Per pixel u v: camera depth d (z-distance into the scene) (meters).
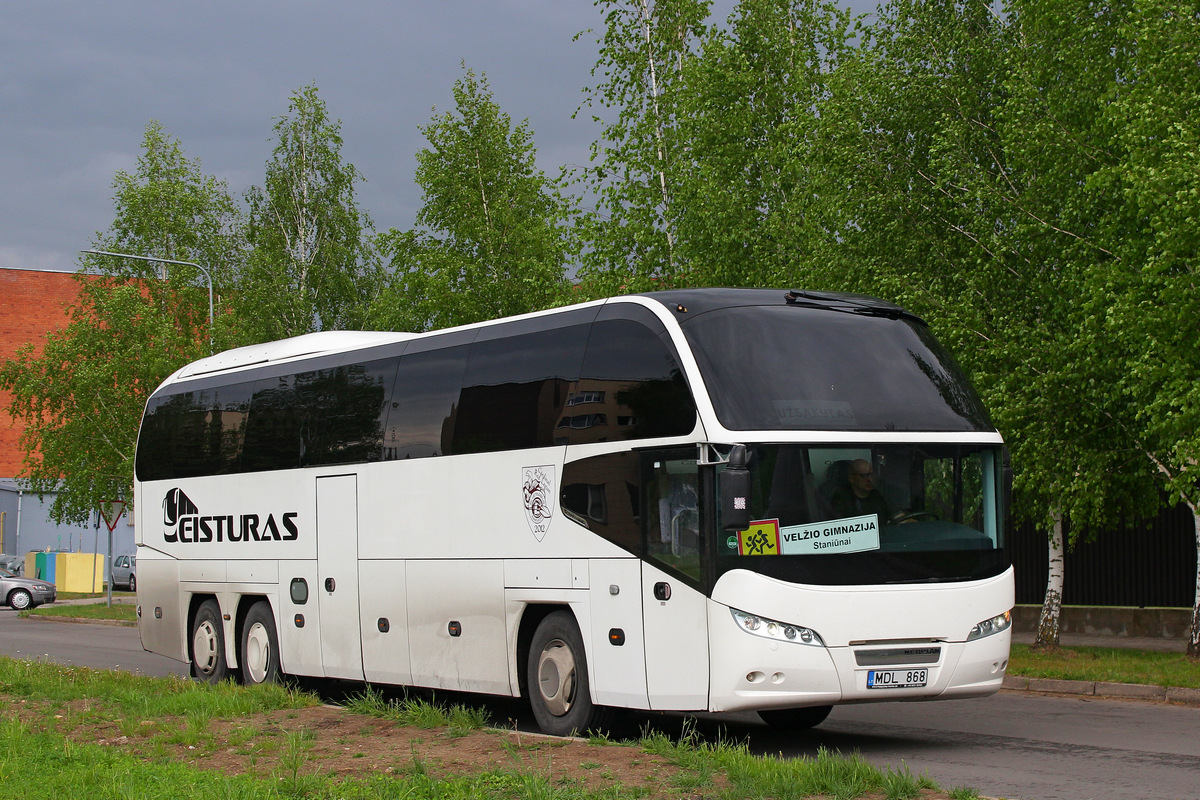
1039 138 19.12
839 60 28.92
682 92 28.56
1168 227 15.88
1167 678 15.70
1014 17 22.02
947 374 11.48
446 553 13.21
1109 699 15.45
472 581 12.84
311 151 51.06
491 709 14.84
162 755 10.45
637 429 11.11
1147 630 22.75
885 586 10.45
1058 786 9.13
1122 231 18.39
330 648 14.95
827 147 22.25
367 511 14.45
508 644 12.38
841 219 22.12
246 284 49.38
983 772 9.78
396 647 13.92
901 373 11.21
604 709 11.52
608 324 11.67
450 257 36.94
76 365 44.97
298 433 15.80
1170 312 15.78
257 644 16.44
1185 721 13.11
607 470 11.37
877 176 21.55
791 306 11.33
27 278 80.94
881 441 10.73
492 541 12.62
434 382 13.73
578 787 8.28
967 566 10.83
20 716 13.06
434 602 13.35
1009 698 15.61
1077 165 18.95
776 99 28.08
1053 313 19.38
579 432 11.73
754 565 10.19
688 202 26.94
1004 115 20.05
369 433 14.56
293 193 50.34
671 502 10.73
